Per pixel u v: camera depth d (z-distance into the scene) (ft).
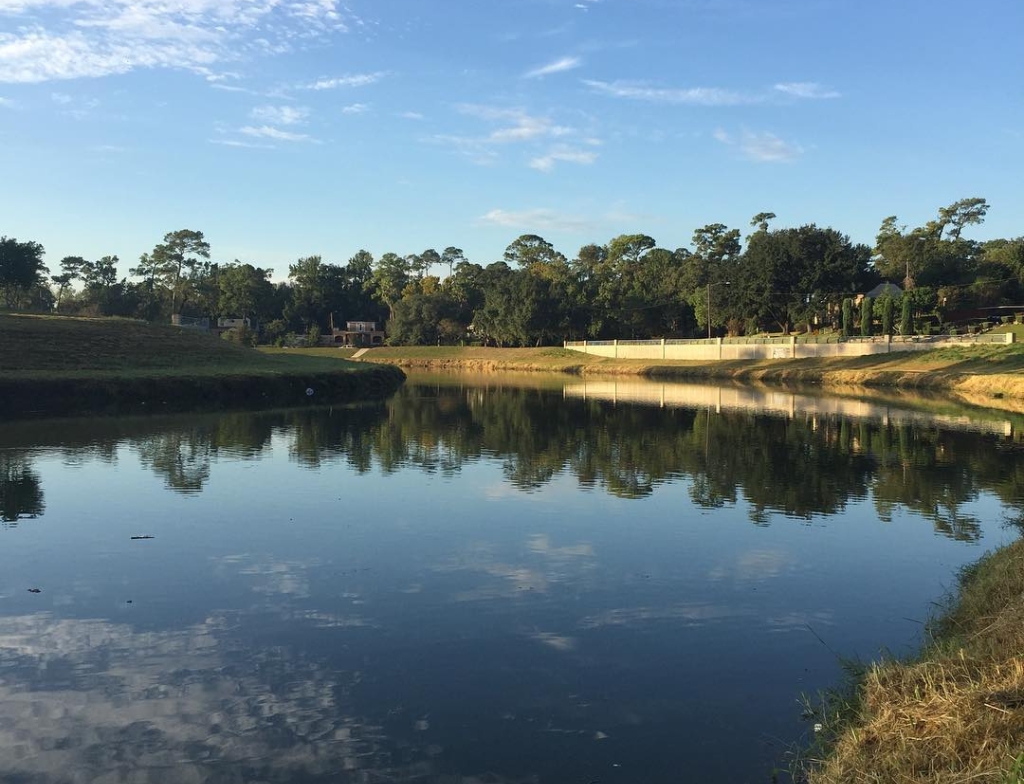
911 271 292.81
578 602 35.50
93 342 170.91
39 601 35.42
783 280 283.79
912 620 33.19
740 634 31.63
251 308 436.76
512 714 24.81
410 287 463.83
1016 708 18.70
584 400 158.61
